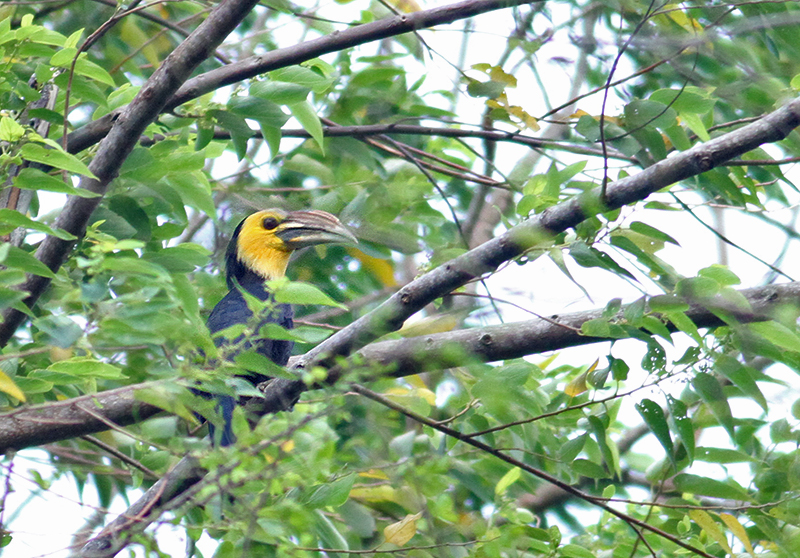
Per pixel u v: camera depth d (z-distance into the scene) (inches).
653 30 340.2
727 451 341.7
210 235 523.5
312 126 378.9
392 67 482.0
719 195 412.5
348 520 373.7
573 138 448.5
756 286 321.4
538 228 311.4
